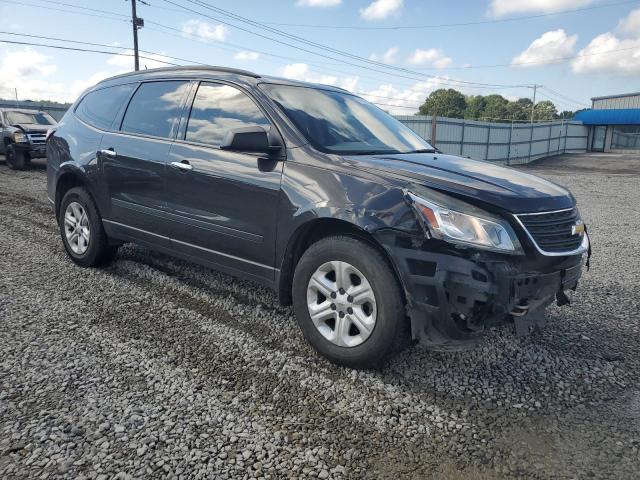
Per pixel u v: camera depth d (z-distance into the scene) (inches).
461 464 90.8
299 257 134.6
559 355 135.9
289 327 147.3
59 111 1286.9
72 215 198.7
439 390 115.6
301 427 99.6
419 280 107.7
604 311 170.6
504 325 115.4
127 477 83.4
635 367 130.6
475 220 107.5
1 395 106.0
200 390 111.4
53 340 132.8
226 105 151.6
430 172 121.1
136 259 208.5
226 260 146.9
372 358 117.0
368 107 176.6
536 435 100.3
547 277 113.5
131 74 192.4
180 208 155.1
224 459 89.1
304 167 127.7
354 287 118.8
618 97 2228.1
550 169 1230.9
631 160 1567.4
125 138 174.7
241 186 137.3
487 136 1563.7
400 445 95.4
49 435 93.4
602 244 284.4
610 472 89.8
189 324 146.9
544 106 4909.0
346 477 86.0
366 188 116.9
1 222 277.3
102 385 111.7
